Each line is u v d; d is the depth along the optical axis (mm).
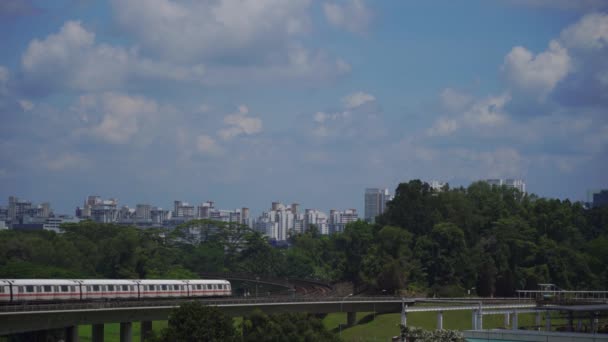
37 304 176250
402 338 136250
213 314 142250
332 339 162750
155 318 192375
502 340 127438
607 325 195625
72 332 174625
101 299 194625
